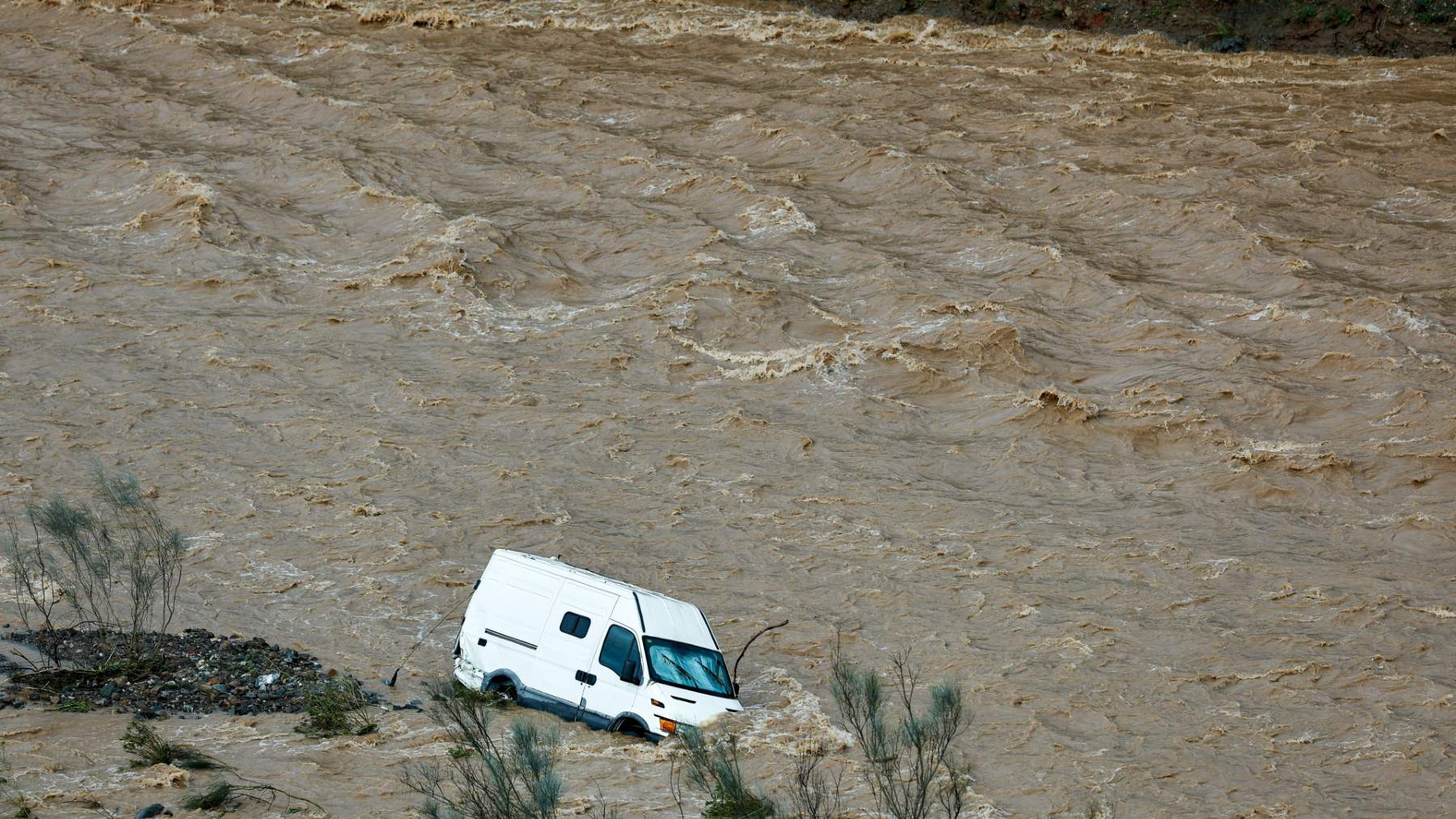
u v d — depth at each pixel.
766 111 110.44
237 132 105.94
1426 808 33.59
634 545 52.69
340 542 51.66
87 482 56.03
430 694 31.06
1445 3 121.94
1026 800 32.25
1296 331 72.12
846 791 29.44
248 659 38.84
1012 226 87.00
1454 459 58.19
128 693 34.34
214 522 52.81
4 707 31.45
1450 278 77.12
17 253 82.88
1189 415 63.81
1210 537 54.34
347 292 80.19
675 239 85.88
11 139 104.06
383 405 66.06
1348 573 50.84
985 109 109.50
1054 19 131.62
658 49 128.62
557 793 22.73
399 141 104.88
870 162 98.44
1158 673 42.78
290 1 140.88
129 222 89.31
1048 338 72.62
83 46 127.19
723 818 24.67
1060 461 61.62
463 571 49.28
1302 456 59.94
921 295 76.94
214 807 25.28
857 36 130.50
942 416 66.75
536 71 120.56
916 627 46.22
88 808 24.75
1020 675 42.28
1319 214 86.81
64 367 69.00
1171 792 33.78
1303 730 38.94
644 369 71.00
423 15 134.12
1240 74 118.81
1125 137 103.31
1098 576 50.81
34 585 43.75
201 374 69.19
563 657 35.31
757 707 37.81
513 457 60.84
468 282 79.88
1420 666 43.53
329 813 25.64
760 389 69.06
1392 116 104.94
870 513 56.44
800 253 84.81
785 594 48.84
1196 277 80.44
